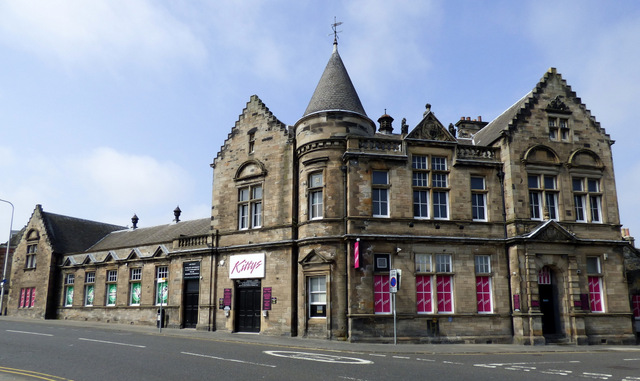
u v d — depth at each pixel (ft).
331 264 75.61
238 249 87.66
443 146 82.07
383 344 68.44
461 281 77.61
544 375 41.60
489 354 59.31
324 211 78.02
